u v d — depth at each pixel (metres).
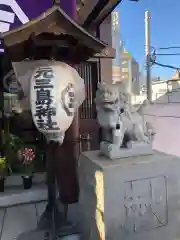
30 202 4.02
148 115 5.59
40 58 2.83
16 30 2.04
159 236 2.60
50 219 3.28
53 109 2.27
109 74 4.87
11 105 4.42
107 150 2.68
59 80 2.29
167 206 2.62
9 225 3.36
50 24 2.13
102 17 4.10
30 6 3.08
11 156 3.90
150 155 2.75
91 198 2.71
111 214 2.35
